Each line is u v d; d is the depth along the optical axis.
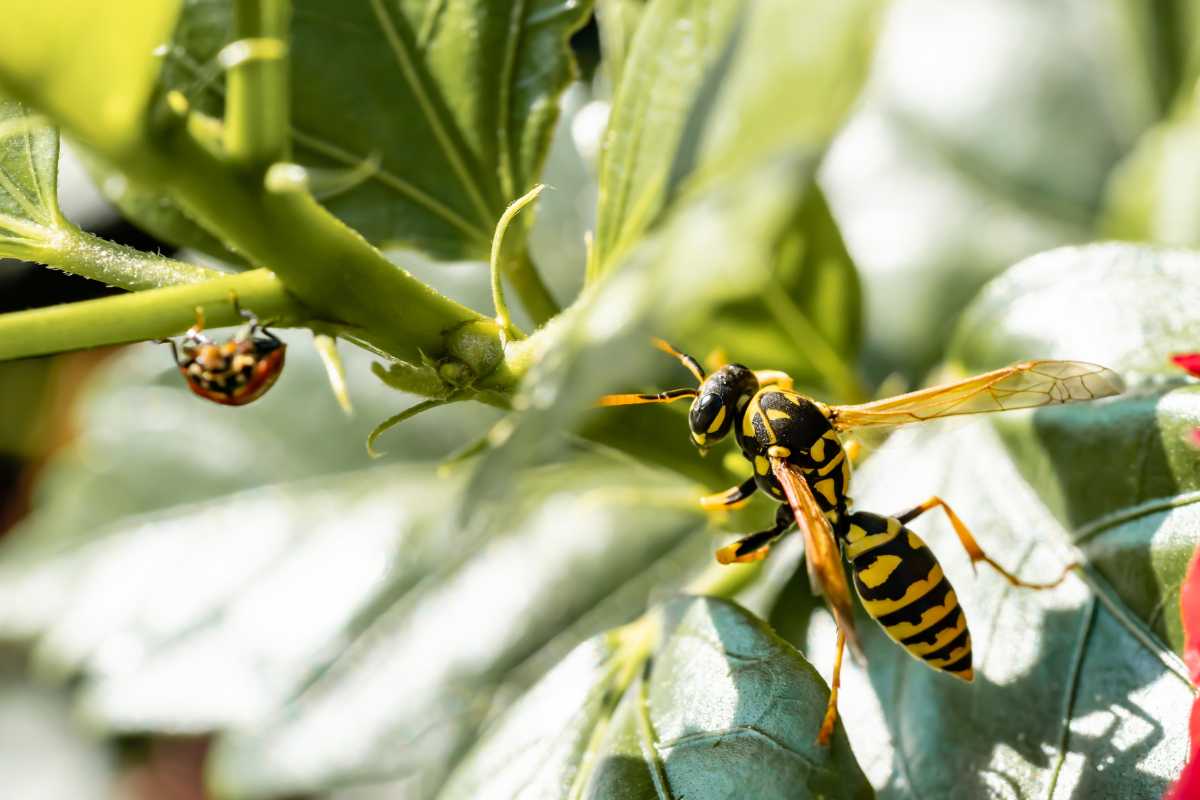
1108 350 0.14
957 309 0.17
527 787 0.13
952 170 0.18
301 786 0.16
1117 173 0.17
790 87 0.11
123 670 0.16
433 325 0.12
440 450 0.17
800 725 0.13
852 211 0.17
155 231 0.14
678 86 0.12
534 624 0.16
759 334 0.15
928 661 0.13
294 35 0.13
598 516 0.16
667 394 0.14
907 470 0.14
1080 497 0.13
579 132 0.15
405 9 0.13
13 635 0.17
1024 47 0.18
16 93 0.11
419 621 0.16
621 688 0.13
